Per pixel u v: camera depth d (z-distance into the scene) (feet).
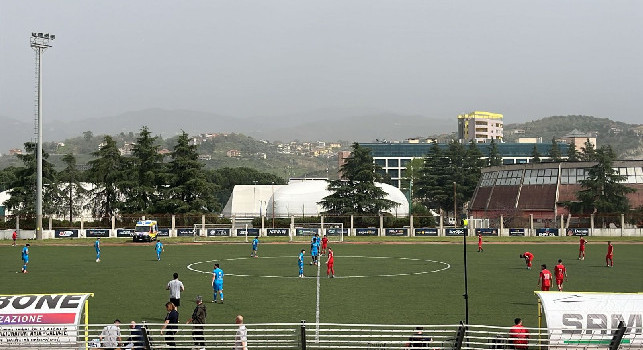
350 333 110.93
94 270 209.26
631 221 393.09
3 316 83.46
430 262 235.81
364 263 232.32
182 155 446.19
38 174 350.64
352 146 460.14
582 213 441.68
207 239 361.71
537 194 473.26
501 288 165.37
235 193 562.66
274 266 222.07
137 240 345.92
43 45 341.62
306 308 135.03
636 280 180.14
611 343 82.23
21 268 214.90
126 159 458.91
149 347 86.12
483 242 345.10
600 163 437.58
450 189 590.96
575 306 83.97
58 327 83.51
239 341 88.74
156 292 158.71
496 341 94.84
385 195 459.32
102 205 463.42
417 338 89.04
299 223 395.14
